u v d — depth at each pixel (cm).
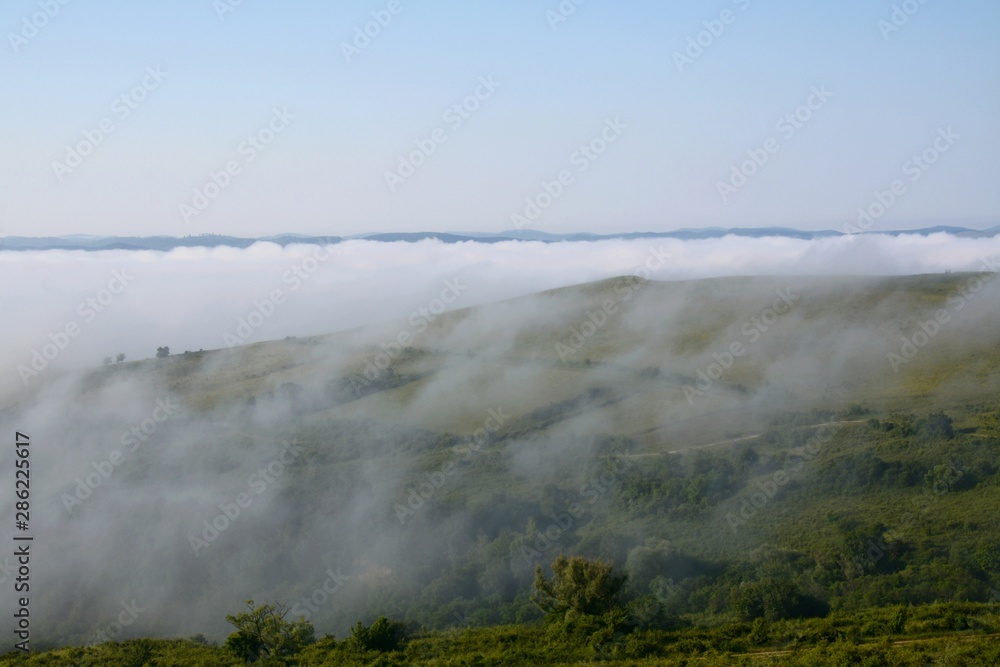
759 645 3806
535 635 4197
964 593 4331
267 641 4178
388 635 4216
